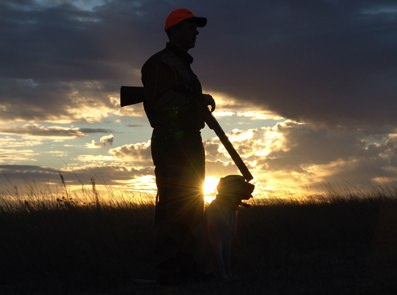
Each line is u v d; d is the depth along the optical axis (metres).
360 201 10.58
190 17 5.79
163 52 5.77
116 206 9.71
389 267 5.98
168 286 5.69
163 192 5.84
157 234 5.86
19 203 9.05
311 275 5.85
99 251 6.66
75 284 5.75
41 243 6.80
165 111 5.63
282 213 9.30
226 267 6.19
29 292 5.51
